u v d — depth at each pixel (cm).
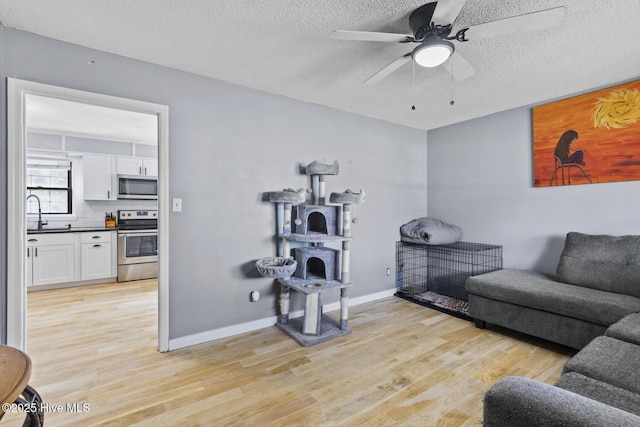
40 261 383
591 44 195
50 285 393
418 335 259
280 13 166
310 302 256
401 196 388
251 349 234
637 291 218
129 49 204
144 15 168
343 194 265
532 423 74
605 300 207
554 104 291
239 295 265
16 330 183
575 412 71
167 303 229
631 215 250
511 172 327
